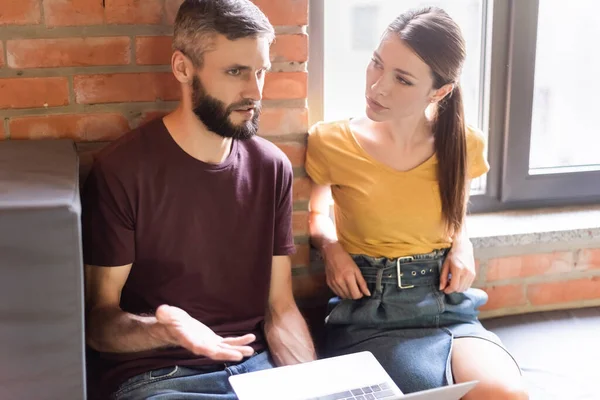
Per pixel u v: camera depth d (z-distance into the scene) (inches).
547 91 77.2
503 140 75.8
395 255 60.9
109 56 58.2
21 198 41.3
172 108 60.6
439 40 55.1
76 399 43.7
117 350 50.2
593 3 75.4
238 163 54.1
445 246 62.7
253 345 55.3
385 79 56.4
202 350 45.1
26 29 56.1
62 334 42.3
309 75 68.7
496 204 77.7
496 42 72.9
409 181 60.8
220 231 54.0
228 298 55.5
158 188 51.5
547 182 78.0
